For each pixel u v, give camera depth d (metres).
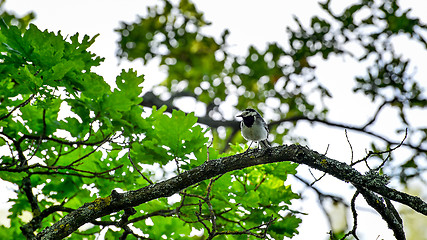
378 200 8.76
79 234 10.52
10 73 8.18
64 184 10.54
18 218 10.65
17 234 10.48
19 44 8.06
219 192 9.42
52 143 10.06
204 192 9.54
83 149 10.46
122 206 8.69
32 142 9.60
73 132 9.38
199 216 9.30
